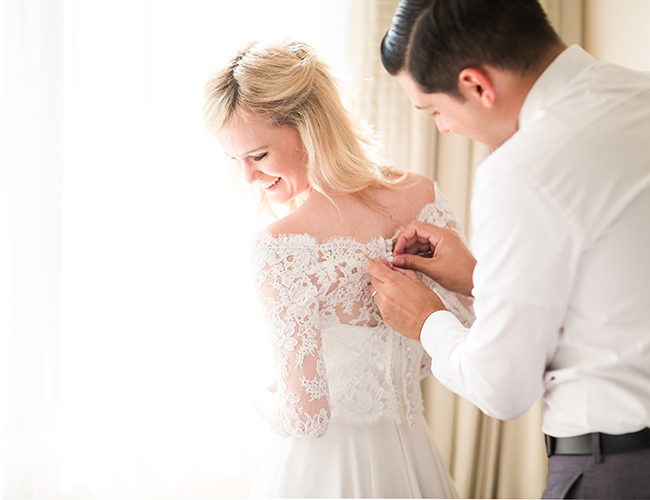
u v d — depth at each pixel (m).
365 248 1.10
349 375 1.15
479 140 0.95
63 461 1.84
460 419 2.05
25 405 1.83
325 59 1.22
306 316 1.04
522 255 0.76
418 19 0.84
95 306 1.83
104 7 1.76
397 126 2.00
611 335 0.80
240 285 1.96
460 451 2.06
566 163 0.76
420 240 1.19
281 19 1.91
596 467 0.83
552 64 0.84
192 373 1.96
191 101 1.87
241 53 1.13
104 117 1.78
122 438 1.87
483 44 0.81
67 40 1.74
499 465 2.12
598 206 0.75
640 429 0.80
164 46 1.83
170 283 1.91
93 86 1.78
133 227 1.82
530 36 0.82
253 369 2.01
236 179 1.52
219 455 1.99
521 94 0.86
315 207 1.10
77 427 1.86
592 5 2.02
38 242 1.77
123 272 1.83
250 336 1.99
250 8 1.89
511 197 0.77
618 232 0.76
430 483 1.27
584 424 0.84
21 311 1.80
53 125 1.76
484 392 0.81
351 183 1.13
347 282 1.09
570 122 0.79
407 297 1.04
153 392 1.94
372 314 1.15
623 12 1.83
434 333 0.97
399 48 0.88
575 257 0.76
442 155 2.06
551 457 0.92
